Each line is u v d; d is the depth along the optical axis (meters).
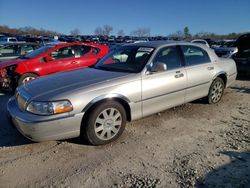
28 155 3.90
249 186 3.16
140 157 3.84
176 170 3.50
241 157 3.82
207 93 6.01
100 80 4.27
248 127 4.96
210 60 5.99
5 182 3.26
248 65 9.20
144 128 4.87
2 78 7.66
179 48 5.35
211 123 5.15
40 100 3.80
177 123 5.12
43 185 3.21
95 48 8.95
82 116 3.94
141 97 4.52
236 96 7.11
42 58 8.00
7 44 9.59
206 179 3.30
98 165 3.64
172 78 4.97
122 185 3.20
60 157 3.85
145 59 4.78
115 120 4.27
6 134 4.62
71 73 4.81
